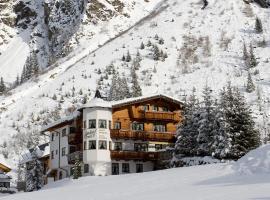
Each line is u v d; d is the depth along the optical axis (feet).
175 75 552.82
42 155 308.19
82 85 579.48
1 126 521.24
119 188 131.95
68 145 273.95
